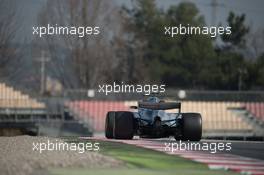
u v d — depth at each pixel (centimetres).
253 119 17212
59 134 15712
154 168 4178
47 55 17888
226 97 17825
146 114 6353
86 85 18088
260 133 17000
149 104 6284
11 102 15962
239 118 16925
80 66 17775
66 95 17100
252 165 4519
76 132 16038
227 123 16675
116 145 5588
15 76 17738
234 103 17250
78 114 16262
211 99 17725
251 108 17400
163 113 6331
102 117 16362
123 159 4522
